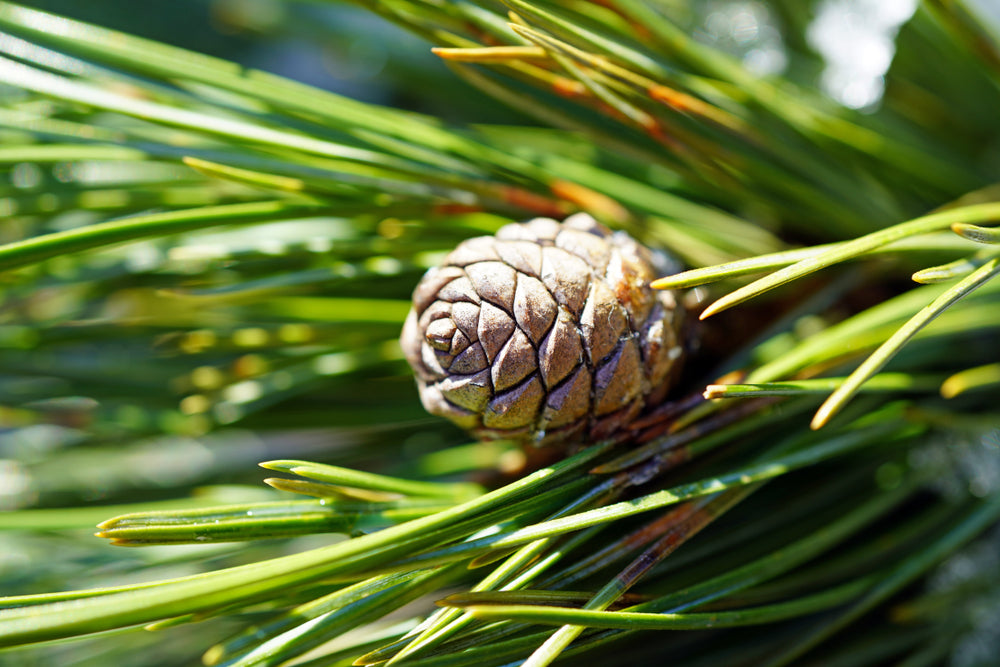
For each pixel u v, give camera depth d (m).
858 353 0.22
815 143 0.23
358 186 0.22
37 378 0.24
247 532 0.20
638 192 0.23
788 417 0.22
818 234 0.23
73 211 0.23
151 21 0.32
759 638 0.22
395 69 0.29
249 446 0.26
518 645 0.21
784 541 0.22
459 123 0.28
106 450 0.25
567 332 0.21
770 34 0.25
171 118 0.21
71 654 0.23
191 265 0.23
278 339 0.23
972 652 0.23
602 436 0.21
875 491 0.23
